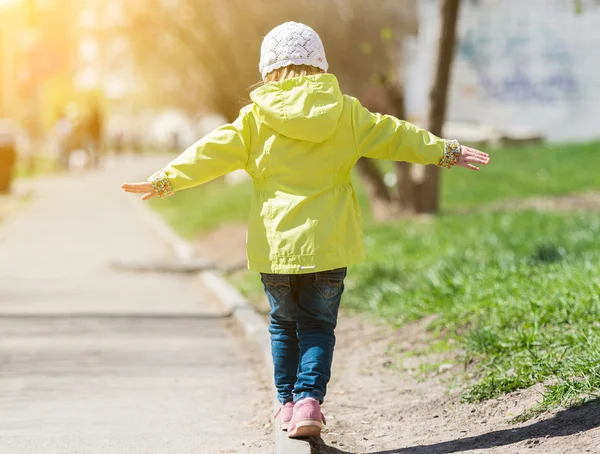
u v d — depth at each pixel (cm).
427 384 799
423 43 3403
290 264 608
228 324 1216
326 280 621
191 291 1511
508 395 693
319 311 629
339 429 702
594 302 823
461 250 1406
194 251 1953
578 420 600
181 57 2675
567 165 2698
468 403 711
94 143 5397
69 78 5412
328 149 621
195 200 3303
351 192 633
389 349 948
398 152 627
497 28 3688
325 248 608
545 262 1122
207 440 698
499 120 3712
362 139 626
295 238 607
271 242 614
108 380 902
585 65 3650
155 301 1399
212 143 623
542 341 766
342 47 2375
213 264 1778
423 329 972
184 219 2717
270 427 730
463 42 3709
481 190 2381
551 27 3653
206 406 803
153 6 2456
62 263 1858
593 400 621
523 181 2478
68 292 1479
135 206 3309
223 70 2502
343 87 2411
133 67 2800
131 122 8800
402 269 1373
